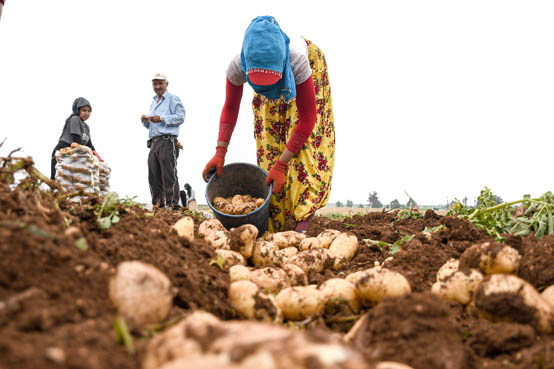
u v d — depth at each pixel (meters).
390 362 1.65
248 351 1.12
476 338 1.95
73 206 2.79
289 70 4.20
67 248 1.83
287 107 4.91
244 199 4.82
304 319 2.45
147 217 3.02
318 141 4.93
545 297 2.25
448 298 2.37
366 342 1.87
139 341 1.54
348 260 3.79
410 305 1.89
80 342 1.39
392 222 6.03
